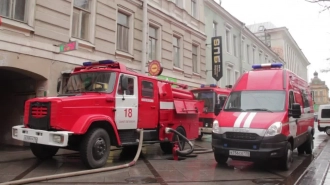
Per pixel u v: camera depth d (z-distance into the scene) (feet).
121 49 44.60
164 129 31.07
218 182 20.95
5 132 38.01
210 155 33.55
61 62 35.01
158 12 52.06
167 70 53.93
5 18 29.96
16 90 37.17
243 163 28.68
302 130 31.42
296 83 31.99
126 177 21.54
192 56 64.34
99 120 24.12
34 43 32.14
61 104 22.27
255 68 31.81
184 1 61.21
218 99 49.44
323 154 37.09
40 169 23.24
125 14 45.96
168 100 32.14
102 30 40.57
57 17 34.73
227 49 86.38
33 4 32.30
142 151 35.58
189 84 60.75
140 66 47.24
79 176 21.31
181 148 32.48
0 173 21.53
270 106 26.53
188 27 61.05
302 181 21.67
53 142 21.66
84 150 22.93
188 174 23.29
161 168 25.38
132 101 27.61
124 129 26.91
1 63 29.19
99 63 28.09
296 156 34.91
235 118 25.63
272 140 23.44
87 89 26.48
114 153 33.19
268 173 24.34
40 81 33.71
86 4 39.50
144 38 47.24
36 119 23.07
